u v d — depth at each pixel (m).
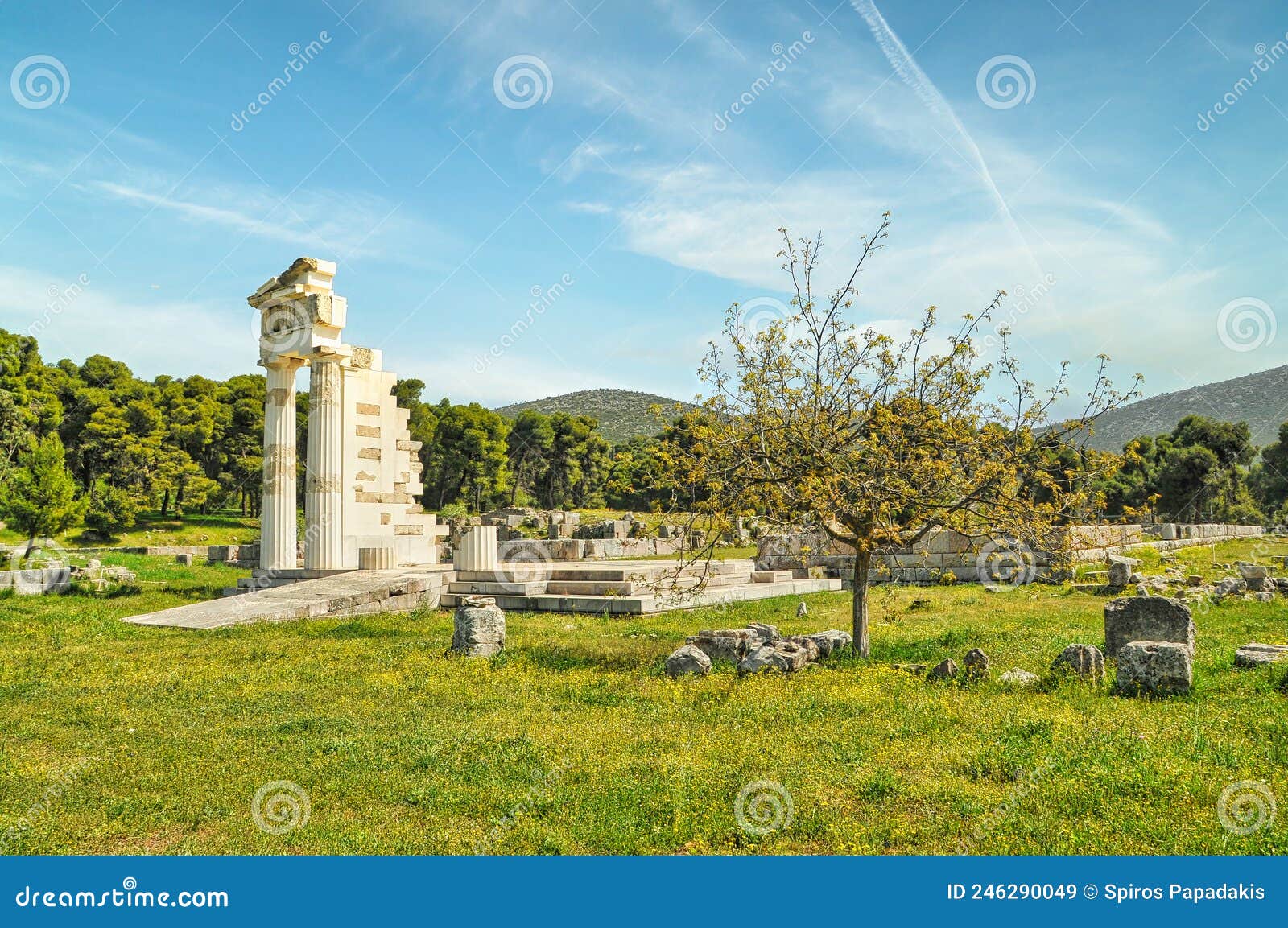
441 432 76.12
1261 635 15.98
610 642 16.59
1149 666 11.01
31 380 61.78
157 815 7.69
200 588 28.33
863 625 14.69
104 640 18.00
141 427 64.62
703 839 6.86
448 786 8.23
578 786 8.07
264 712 11.35
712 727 10.03
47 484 29.88
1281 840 6.39
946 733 9.38
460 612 15.36
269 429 29.02
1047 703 10.60
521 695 12.01
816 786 7.83
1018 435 14.08
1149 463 66.81
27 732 10.45
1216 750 8.41
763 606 23.11
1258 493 72.06
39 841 7.16
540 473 87.00
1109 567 26.77
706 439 14.48
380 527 29.91
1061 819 6.99
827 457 13.84
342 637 18.06
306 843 7.02
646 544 45.25
